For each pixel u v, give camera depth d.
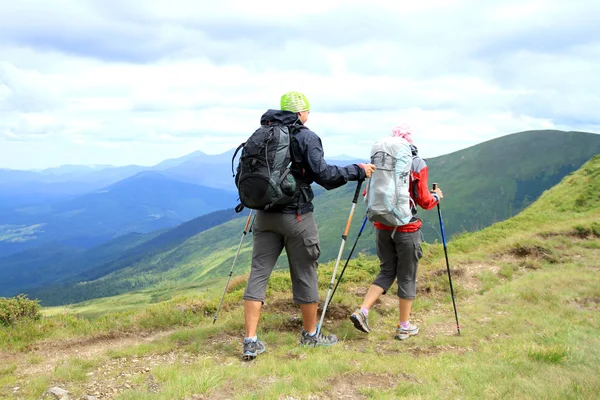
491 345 6.70
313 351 6.12
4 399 4.72
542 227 18.36
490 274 11.78
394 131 7.15
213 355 6.16
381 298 9.61
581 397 4.66
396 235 7.00
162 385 5.00
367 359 5.86
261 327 7.47
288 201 5.66
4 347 7.08
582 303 9.10
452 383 5.13
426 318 8.58
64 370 5.48
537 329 7.50
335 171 5.93
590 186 28.78
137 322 8.59
